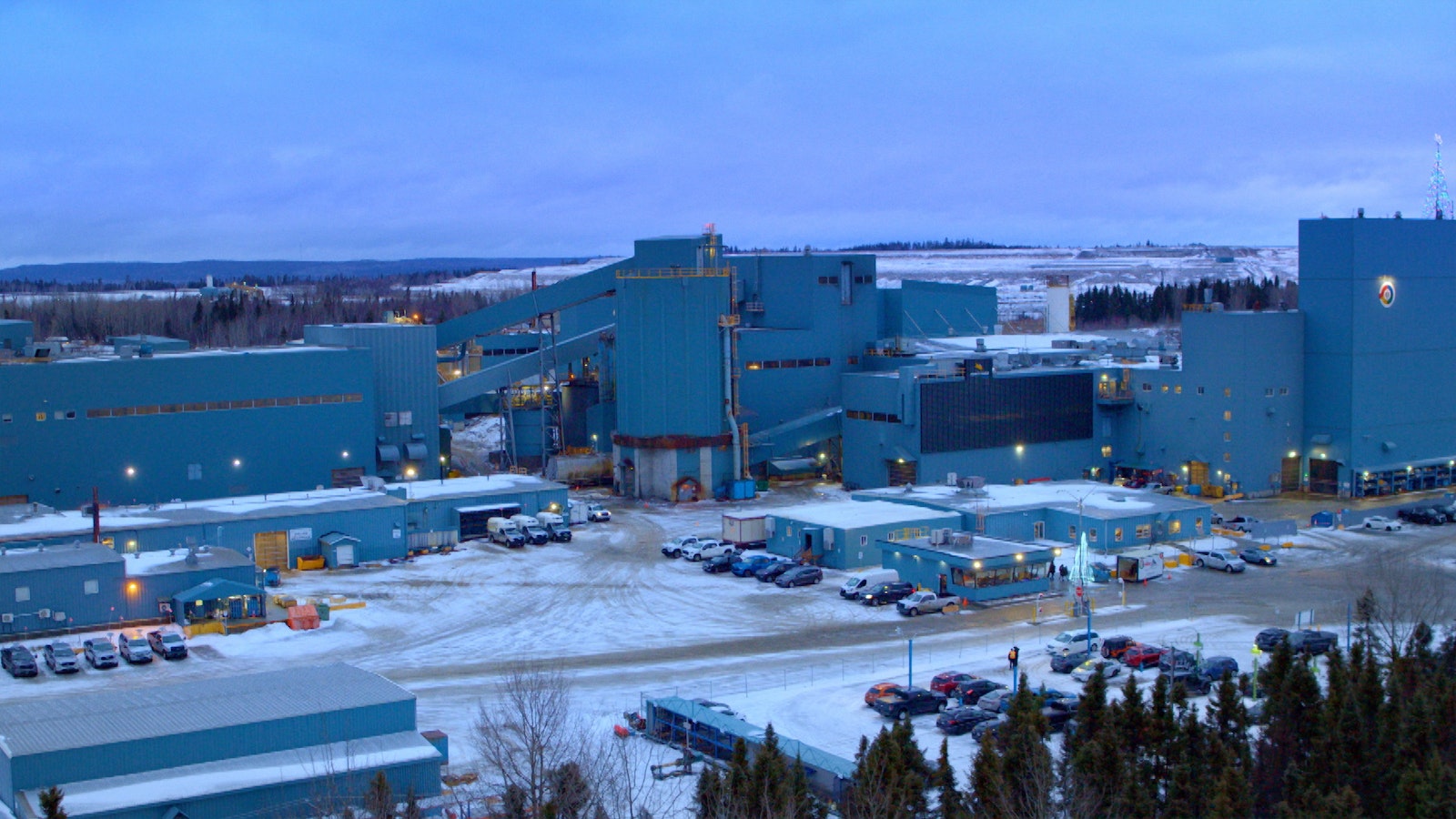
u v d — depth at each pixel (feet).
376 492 307.99
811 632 225.97
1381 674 184.44
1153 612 235.61
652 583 262.06
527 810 132.98
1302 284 360.69
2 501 298.15
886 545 262.67
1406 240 359.66
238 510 282.15
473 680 198.70
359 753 149.38
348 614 237.86
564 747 159.74
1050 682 193.77
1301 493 359.05
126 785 139.03
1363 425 354.13
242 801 138.62
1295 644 206.39
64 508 304.50
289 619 228.22
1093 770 140.56
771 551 288.92
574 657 211.41
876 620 233.35
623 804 141.79
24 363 302.25
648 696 189.16
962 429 359.05
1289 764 149.89
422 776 148.05
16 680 197.47
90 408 306.55
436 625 230.89
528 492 315.99
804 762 150.41
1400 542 295.69
